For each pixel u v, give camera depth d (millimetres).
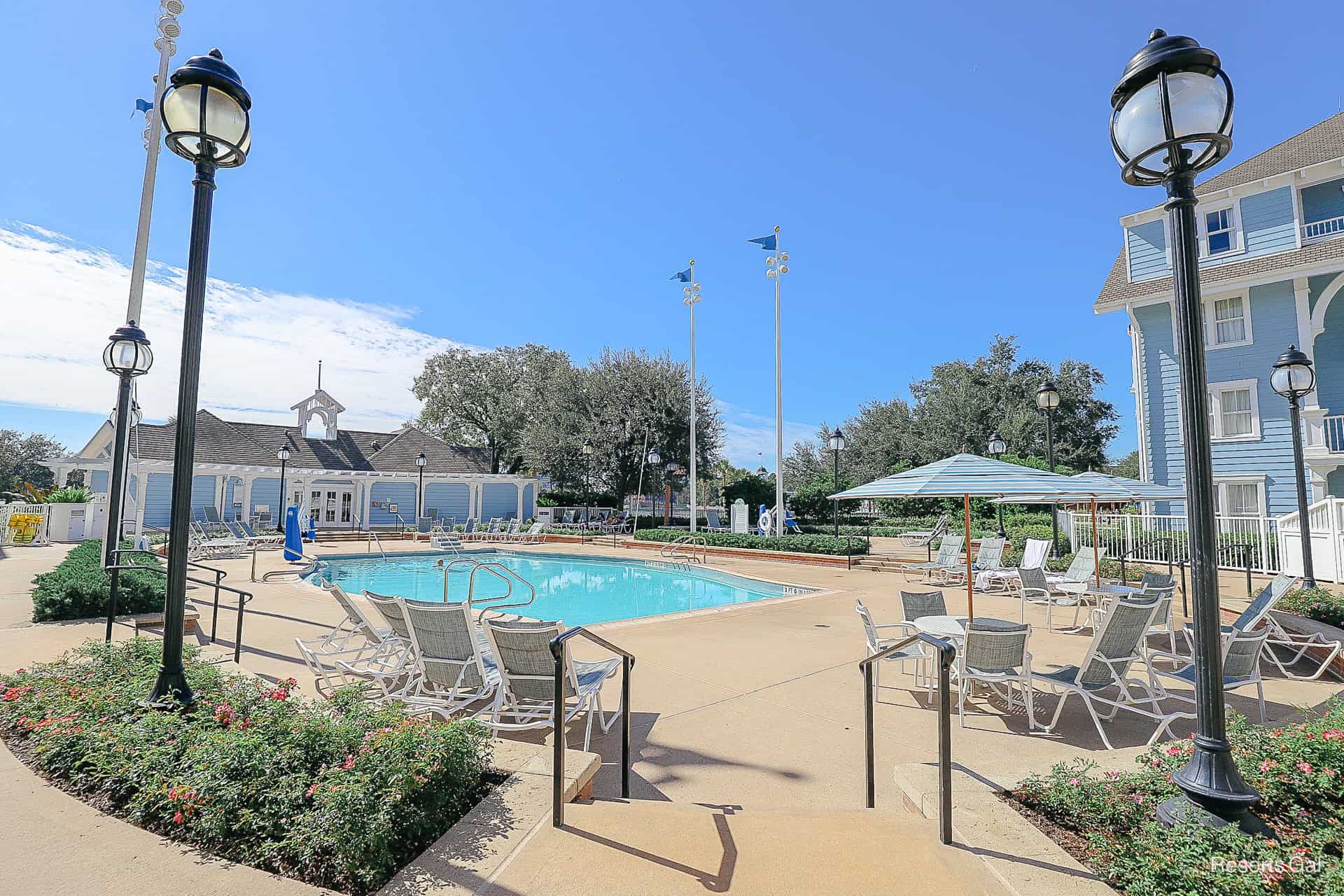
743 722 5051
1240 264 16688
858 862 2619
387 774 2877
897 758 4289
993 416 37312
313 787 2783
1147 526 15117
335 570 18812
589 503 39344
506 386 46344
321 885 2412
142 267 8336
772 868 2568
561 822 2902
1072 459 38688
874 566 16828
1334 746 3107
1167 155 2895
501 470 47812
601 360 37281
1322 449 15328
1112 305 18266
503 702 4750
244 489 29562
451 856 2594
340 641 7414
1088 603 11172
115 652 5199
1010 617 10086
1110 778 3168
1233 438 16656
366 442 35688
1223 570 13406
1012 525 21422
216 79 4051
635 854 2664
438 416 46625
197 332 4105
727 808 3246
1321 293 15969
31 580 11867
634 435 35406
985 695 5758
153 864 2520
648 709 5371
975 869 2518
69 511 23203
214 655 6457
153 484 27547
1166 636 8438
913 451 39750
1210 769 2650
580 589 16047
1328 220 15492
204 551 19156
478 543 26719
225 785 2871
